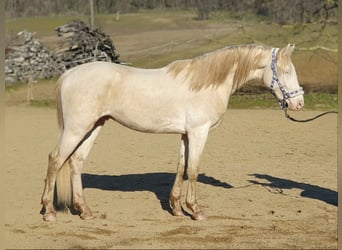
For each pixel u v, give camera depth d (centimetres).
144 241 652
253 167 1093
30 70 2323
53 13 4938
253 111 1927
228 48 725
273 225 725
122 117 716
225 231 697
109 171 1047
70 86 702
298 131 1528
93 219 738
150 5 5569
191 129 713
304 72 2809
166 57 3031
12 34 3147
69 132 701
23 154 1186
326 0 2294
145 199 849
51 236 664
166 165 1105
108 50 2708
